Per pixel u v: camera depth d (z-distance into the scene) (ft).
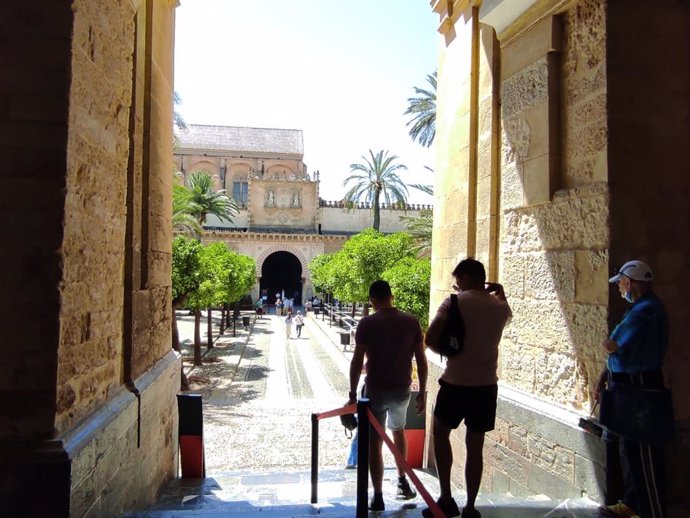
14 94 9.68
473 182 19.85
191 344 81.97
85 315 10.98
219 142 188.34
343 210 161.27
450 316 11.28
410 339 13.37
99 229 11.79
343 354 73.10
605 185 12.79
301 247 149.18
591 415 13.00
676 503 11.93
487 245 18.51
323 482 20.30
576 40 14.20
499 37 17.62
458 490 19.65
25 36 9.75
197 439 20.67
